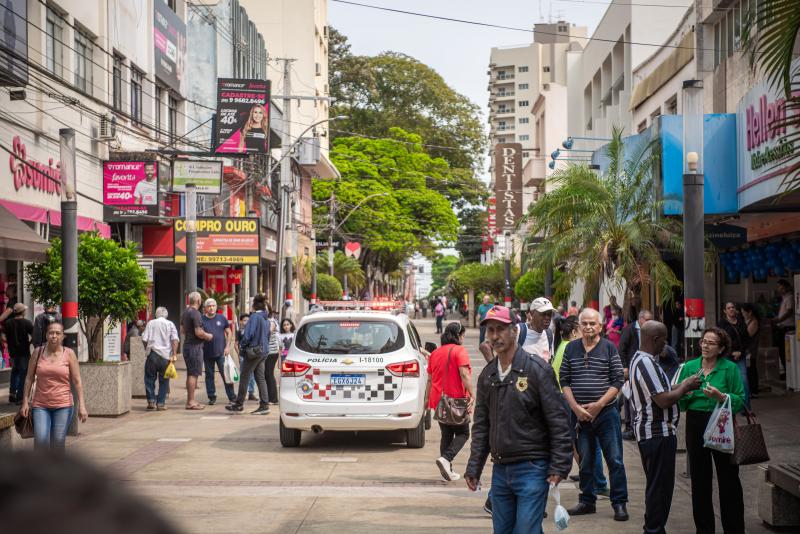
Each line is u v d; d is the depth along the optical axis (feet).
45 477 2.12
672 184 60.23
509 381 19.45
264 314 55.52
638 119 103.65
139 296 54.13
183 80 105.91
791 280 69.31
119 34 82.89
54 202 68.33
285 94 119.85
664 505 24.12
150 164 78.38
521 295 141.49
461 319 239.91
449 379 33.19
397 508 29.55
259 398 60.85
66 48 70.54
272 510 29.09
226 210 121.70
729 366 25.11
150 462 37.93
